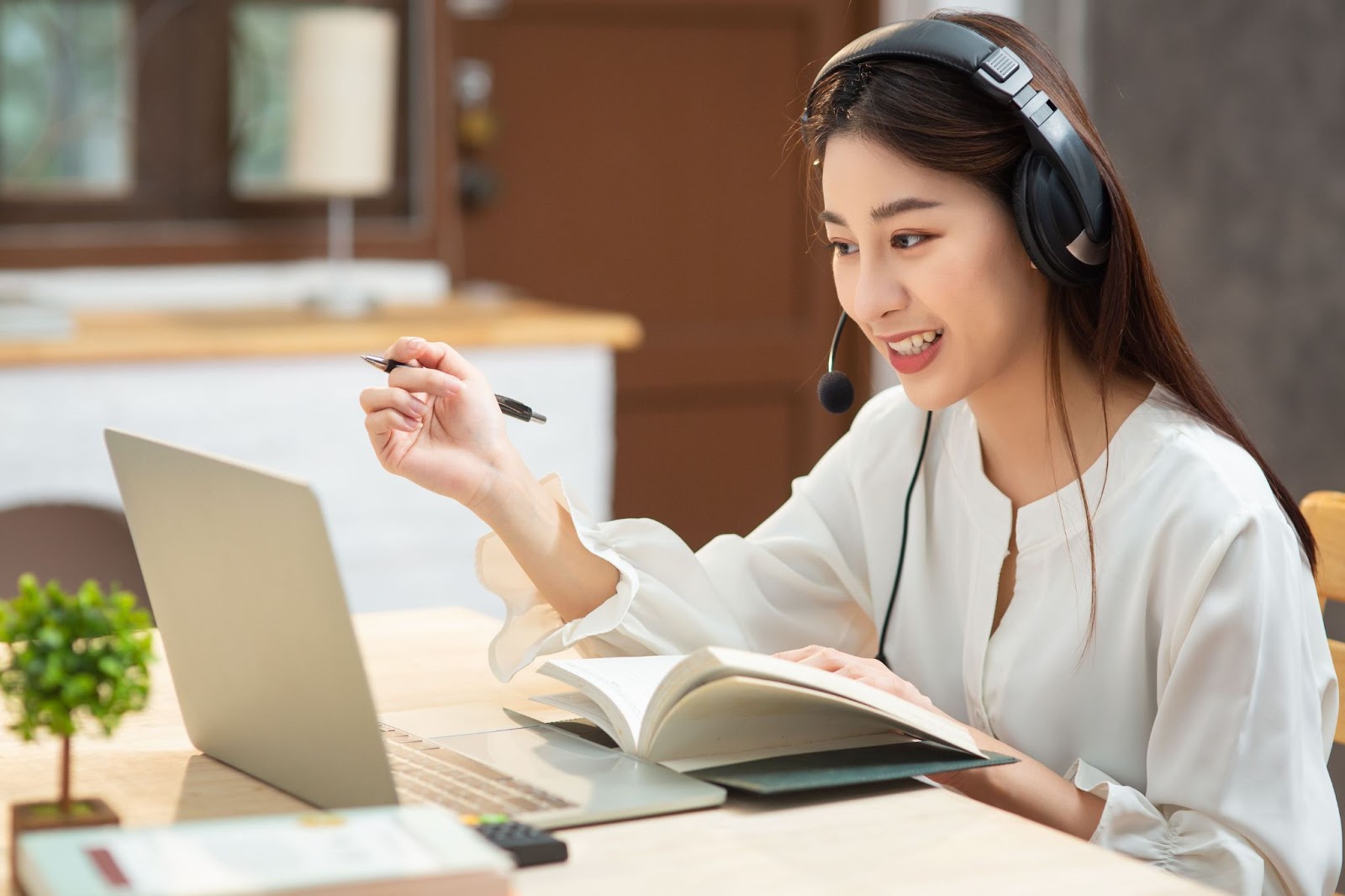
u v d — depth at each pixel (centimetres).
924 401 203
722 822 162
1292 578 195
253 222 555
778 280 657
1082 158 192
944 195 192
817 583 247
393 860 128
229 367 473
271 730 169
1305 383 500
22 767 180
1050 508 208
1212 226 515
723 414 654
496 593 226
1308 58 491
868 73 197
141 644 146
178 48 537
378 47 521
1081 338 205
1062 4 541
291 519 149
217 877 124
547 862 150
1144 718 203
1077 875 150
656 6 622
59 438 457
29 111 522
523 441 505
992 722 214
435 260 580
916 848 156
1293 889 187
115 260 538
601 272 630
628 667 202
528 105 612
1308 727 192
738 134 644
